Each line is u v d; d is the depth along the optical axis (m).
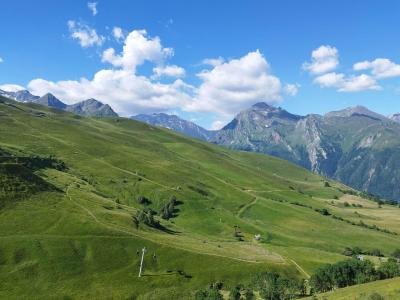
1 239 161.88
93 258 166.00
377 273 154.62
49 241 167.50
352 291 107.69
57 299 138.50
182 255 183.50
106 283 153.50
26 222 177.75
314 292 151.12
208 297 140.00
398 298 89.56
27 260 154.12
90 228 184.38
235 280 172.62
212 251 198.00
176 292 153.88
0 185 197.62
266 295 145.62
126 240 183.62
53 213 190.38
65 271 153.88
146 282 158.88
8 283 141.38
